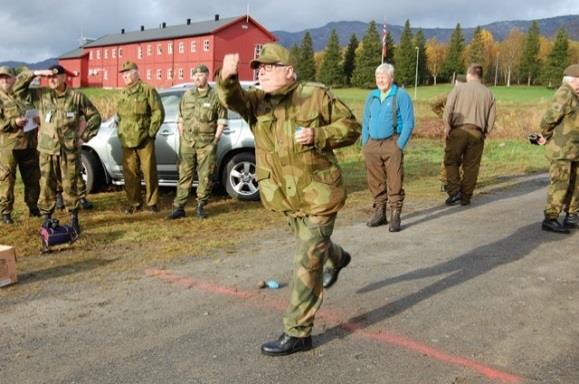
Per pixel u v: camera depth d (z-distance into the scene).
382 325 3.98
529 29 103.94
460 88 8.16
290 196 3.40
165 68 68.69
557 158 6.61
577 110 6.49
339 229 6.84
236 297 4.46
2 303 4.27
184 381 3.17
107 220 7.08
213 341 3.67
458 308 4.32
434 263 5.45
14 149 6.68
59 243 5.71
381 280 4.93
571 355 3.57
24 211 7.50
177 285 4.72
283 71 3.33
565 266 5.44
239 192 8.44
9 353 3.46
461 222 7.27
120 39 76.56
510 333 3.88
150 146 7.39
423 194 9.36
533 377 3.29
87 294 4.48
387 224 7.12
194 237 6.32
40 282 4.75
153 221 7.05
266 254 5.67
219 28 62.56
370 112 6.77
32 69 6.51
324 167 3.42
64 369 3.28
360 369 3.33
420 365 3.40
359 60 94.19
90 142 8.66
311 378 3.22
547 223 6.81
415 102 34.94
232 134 8.38
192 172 7.16
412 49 97.50
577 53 96.31
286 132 3.35
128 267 5.18
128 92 7.22
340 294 4.58
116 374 3.23
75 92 6.25
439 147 17.12
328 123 3.42
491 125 8.23
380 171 6.83
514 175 11.88
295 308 3.48
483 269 5.29
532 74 103.12
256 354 3.50
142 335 3.74
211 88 7.08
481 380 3.24
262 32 65.56
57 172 6.22
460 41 106.12
